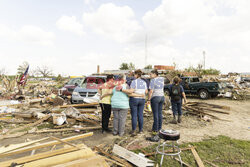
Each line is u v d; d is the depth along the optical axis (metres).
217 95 12.66
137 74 4.30
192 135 4.48
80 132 4.75
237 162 3.00
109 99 4.52
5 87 13.77
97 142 3.96
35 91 12.89
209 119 5.98
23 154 3.24
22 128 5.06
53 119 5.34
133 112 4.31
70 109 5.75
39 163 2.05
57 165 1.97
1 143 3.94
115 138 4.22
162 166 2.87
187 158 3.17
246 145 3.73
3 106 7.66
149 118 6.22
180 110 5.66
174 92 5.48
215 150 3.50
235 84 15.05
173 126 5.34
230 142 3.92
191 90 12.52
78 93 7.99
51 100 8.98
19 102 9.01
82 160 2.12
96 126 5.18
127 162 2.87
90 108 7.57
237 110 8.27
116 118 4.39
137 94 4.20
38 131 4.70
